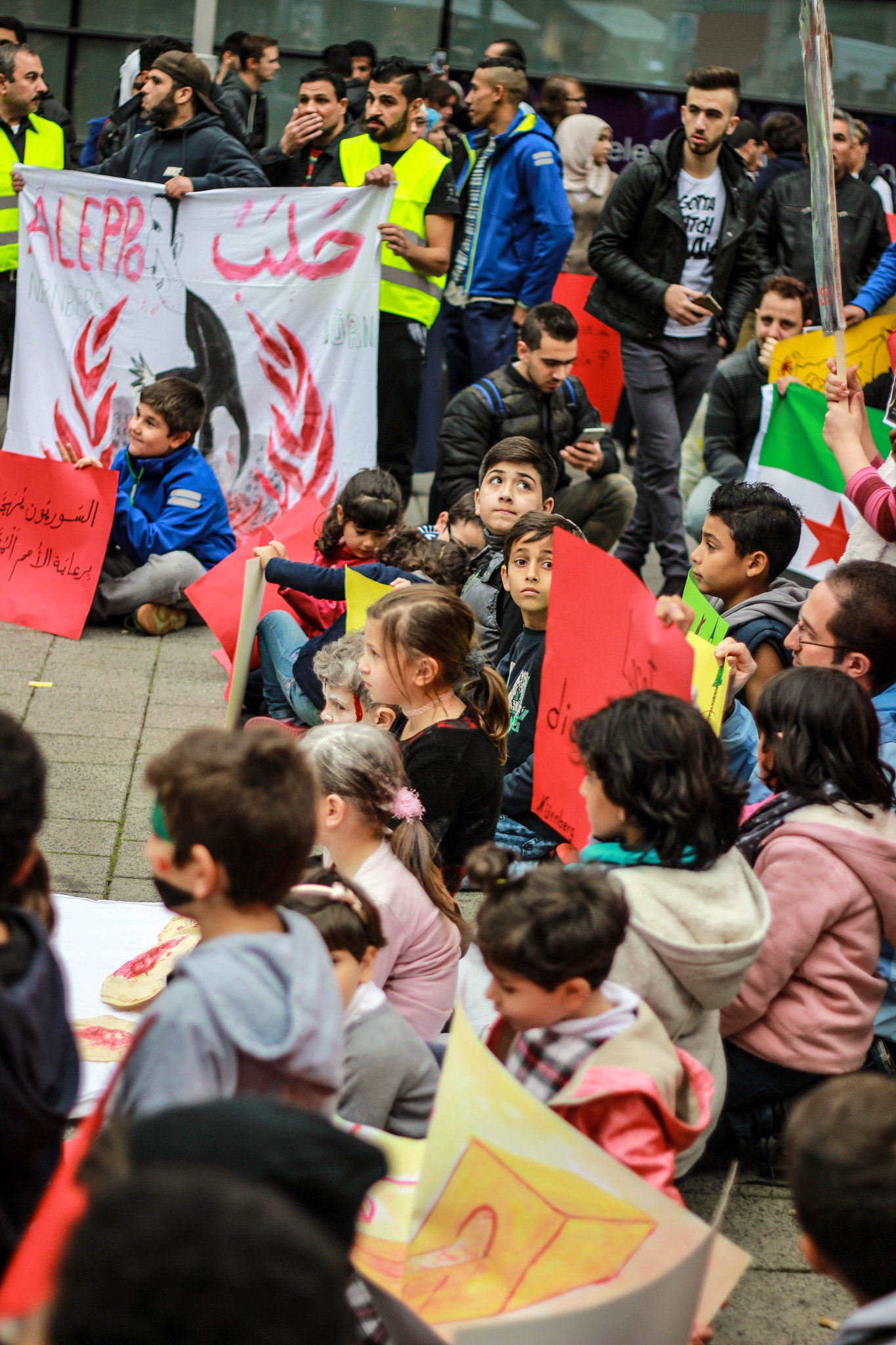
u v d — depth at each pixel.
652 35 10.34
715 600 3.86
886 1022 2.84
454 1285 1.83
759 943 2.31
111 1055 2.86
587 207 9.27
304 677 4.44
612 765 2.32
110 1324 0.87
